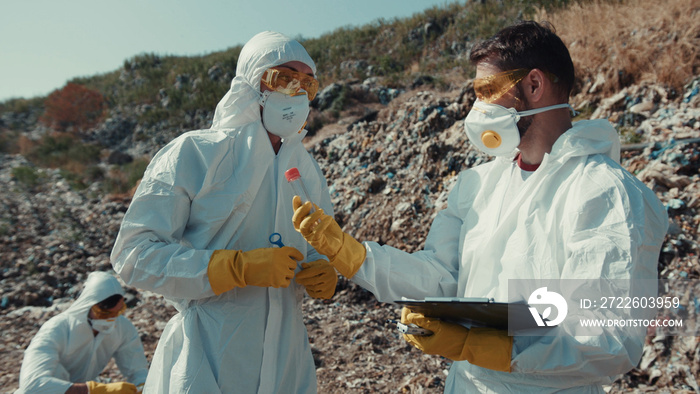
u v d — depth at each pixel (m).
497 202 1.88
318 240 1.75
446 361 3.88
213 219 1.89
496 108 1.76
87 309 3.39
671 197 4.46
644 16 7.03
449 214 2.15
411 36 14.62
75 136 17.89
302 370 2.15
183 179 1.86
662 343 3.38
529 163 1.85
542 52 1.71
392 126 8.02
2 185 11.78
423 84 10.79
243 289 1.94
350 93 11.08
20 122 19.75
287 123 1.96
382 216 6.14
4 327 5.71
